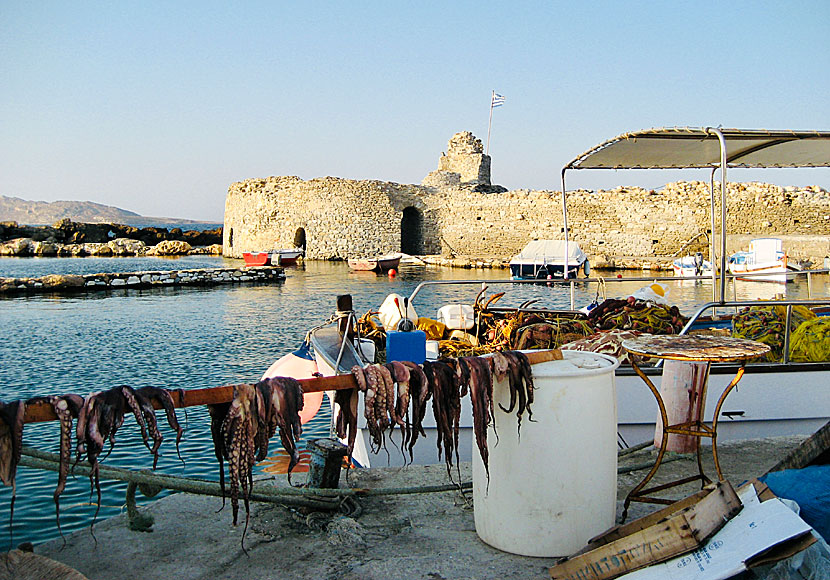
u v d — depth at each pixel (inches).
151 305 1253.1
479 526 167.3
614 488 164.4
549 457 154.3
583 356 170.2
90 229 3538.4
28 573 131.6
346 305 304.2
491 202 2393.0
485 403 148.6
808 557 131.3
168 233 3764.8
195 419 458.0
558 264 1537.9
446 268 2170.3
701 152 336.8
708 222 2079.2
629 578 133.4
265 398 135.3
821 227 2000.5
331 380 144.3
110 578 149.3
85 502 321.7
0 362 695.7
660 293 366.0
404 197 2482.8
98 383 598.5
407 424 148.3
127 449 400.2
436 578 149.1
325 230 2487.7
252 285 1647.4
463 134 2805.1
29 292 1493.6
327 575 150.9
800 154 337.4
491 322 330.0
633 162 362.6
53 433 431.8
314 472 187.6
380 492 185.6
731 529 130.6
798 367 267.4
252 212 2682.1
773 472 166.4
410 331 265.3
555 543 156.4
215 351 764.6
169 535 169.8
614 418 163.0
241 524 176.1
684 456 222.7
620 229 2203.5
